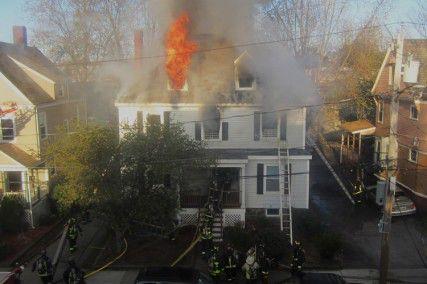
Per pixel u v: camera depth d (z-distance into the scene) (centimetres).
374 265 1619
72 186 1588
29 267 1642
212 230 1794
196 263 1655
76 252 1769
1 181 2069
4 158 2031
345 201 2373
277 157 2017
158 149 1630
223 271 1490
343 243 1812
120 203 1620
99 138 1630
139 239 1872
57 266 1647
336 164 3094
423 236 1912
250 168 2052
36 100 2242
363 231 1952
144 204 1611
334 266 1603
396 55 1327
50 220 2117
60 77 2644
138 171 1623
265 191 2066
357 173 2556
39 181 2170
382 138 2736
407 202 2161
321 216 2138
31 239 1908
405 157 2406
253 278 1447
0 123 2202
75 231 1759
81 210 1995
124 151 1623
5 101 2181
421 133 2236
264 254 1509
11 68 2341
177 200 1703
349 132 3064
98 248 1805
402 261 1666
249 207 2075
